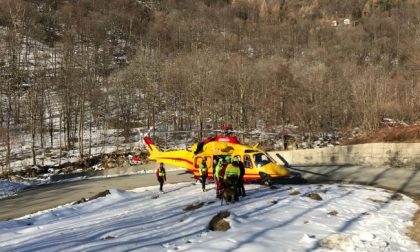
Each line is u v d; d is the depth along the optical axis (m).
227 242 9.78
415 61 60.75
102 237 11.11
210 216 12.72
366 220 12.27
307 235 10.14
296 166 30.14
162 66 75.38
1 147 55.53
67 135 57.44
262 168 20.33
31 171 44.34
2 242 12.55
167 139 58.44
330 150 30.28
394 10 171.88
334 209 13.70
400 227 11.56
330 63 89.44
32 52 98.56
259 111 70.31
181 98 72.19
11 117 67.00
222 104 67.19
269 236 10.37
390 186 19.28
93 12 149.25
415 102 60.28
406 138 27.45
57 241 11.20
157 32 131.25
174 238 10.41
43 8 141.88
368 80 62.19
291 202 14.85
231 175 14.99
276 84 69.50
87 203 20.12
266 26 175.62
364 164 27.52
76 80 66.44
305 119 60.91
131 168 41.00
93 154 51.09
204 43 113.44
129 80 74.50
